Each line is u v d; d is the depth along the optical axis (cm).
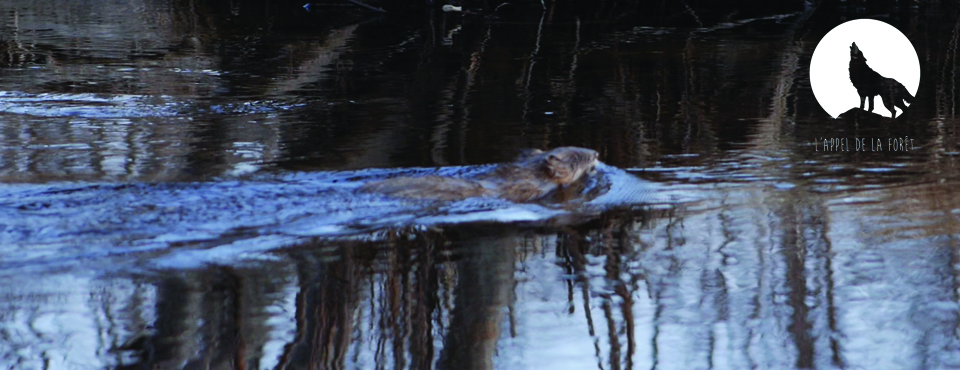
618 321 720
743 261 834
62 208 909
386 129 1325
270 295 730
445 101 1538
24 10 2802
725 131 1338
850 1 2995
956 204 991
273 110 1459
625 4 3020
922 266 819
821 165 1161
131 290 729
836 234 902
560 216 955
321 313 700
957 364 649
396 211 940
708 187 1064
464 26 2538
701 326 711
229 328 673
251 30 2436
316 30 2444
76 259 783
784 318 720
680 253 852
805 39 2255
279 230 873
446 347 670
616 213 971
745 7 3025
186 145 1214
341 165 1119
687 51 2081
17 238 825
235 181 1028
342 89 1639
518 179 1052
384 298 738
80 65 1852
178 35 2327
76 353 627
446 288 754
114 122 1352
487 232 895
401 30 2444
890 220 941
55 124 1327
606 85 1684
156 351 644
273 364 638
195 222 886
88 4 3028
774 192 1048
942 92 1636
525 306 743
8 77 1703
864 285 782
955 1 2966
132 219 883
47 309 688
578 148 1109
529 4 3042
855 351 668
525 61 1944
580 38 2302
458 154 1189
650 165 1161
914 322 711
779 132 1338
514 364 655
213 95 1579
